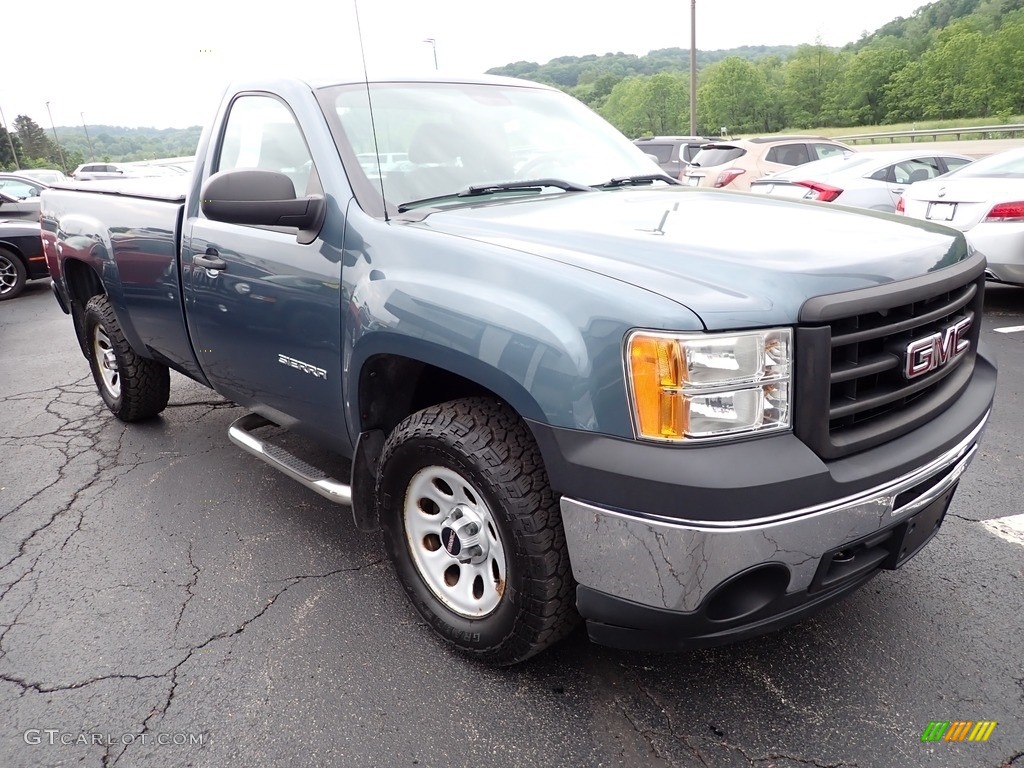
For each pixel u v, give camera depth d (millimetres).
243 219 2564
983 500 3467
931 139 30531
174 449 4285
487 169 3012
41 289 10766
